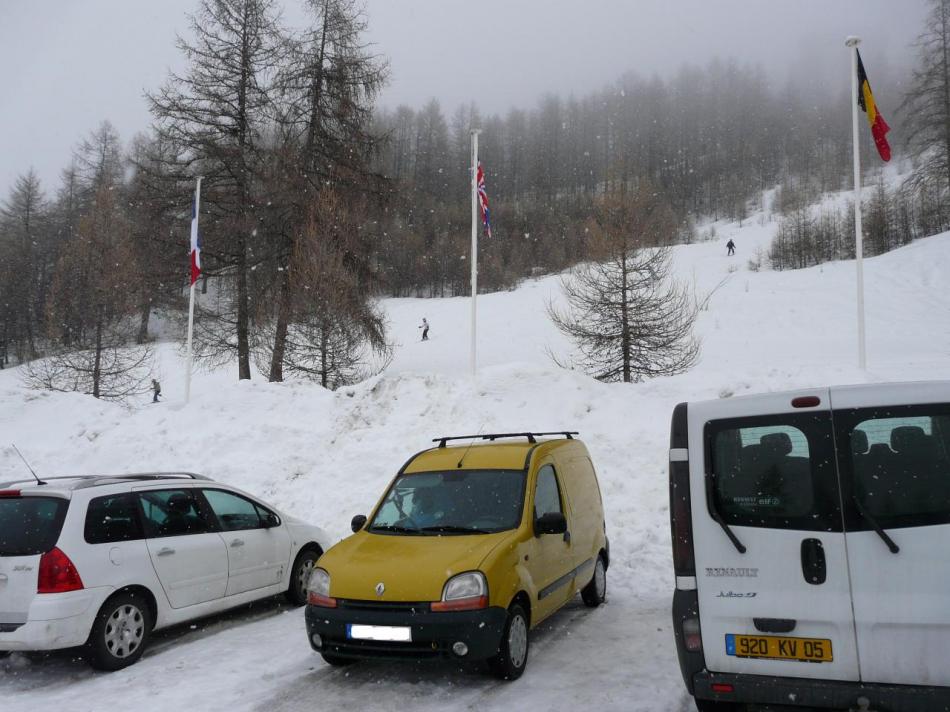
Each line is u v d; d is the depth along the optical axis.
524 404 13.91
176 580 6.79
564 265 77.44
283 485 12.45
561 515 6.29
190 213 24.58
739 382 14.21
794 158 134.75
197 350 26.11
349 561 5.94
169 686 5.72
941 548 3.75
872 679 3.77
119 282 27.39
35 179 63.81
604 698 5.20
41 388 27.78
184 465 13.34
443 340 41.47
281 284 24.11
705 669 4.12
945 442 3.88
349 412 14.59
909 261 41.31
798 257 60.94
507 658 5.55
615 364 20.38
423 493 6.77
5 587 5.92
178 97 24.36
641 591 8.26
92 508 6.38
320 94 25.55
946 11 46.28
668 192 124.62
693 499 4.27
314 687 5.61
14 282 56.56
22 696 5.66
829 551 3.92
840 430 4.04
